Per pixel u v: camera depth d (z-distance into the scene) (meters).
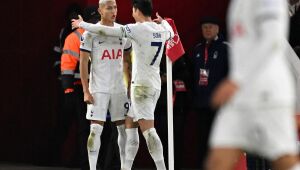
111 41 20.86
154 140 20.28
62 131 27.31
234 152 11.18
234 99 11.13
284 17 11.11
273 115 11.09
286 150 11.07
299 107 18.05
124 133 21.42
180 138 25.19
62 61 23.14
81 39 20.75
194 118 27.72
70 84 23.11
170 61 20.50
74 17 25.12
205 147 24.17
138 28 20.17
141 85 20.31
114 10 20.58
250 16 11.04
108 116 23.50
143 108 20.31
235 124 11.15
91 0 26.77
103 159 24.77
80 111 23.61
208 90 23.78
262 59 10.91
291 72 18.31
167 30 20.45
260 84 11.06
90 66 21.62
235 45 11.09
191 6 27.70
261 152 11.31
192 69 24.31
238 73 10.95
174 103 24.78
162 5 27.72
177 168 25.33
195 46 25.31
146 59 20.30
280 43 10.97
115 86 21.00
